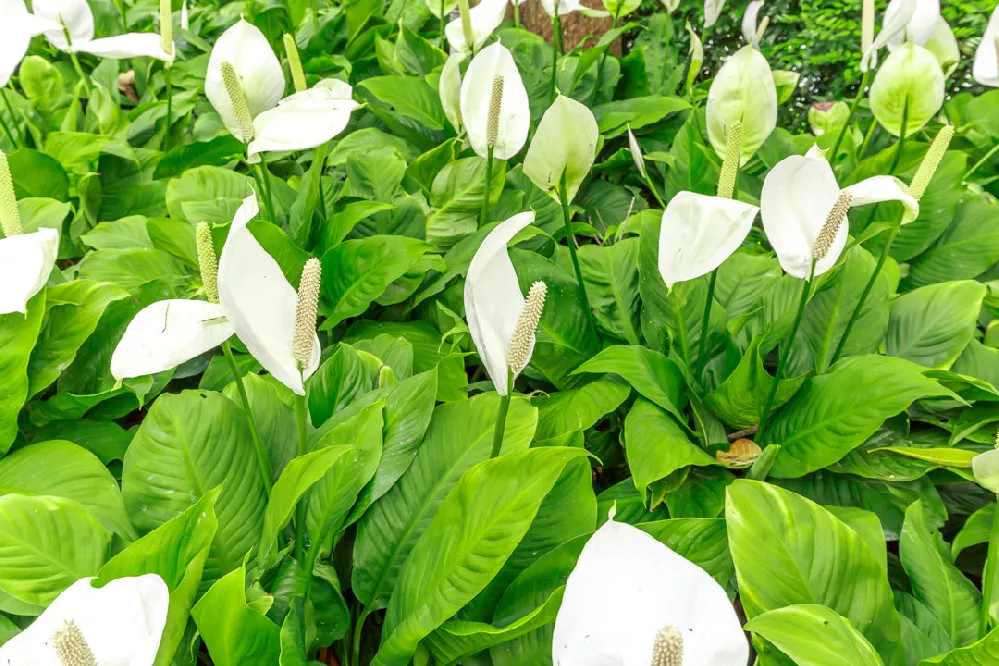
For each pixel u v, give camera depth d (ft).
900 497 3.77
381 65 6.64
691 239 3.22
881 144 5.89
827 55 11.34
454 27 4.92
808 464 3.65
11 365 3.52
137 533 3.36
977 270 4.65
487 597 3.32
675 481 3.75
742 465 3.76
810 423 3.70
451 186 4.78
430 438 3.56
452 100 4.86
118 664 2.60
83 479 3.48
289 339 3.01
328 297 4.40
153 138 5.81
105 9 6.92
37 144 5.22
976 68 4.52
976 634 3.27
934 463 3.75
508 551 3.03
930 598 3.36
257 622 2.92
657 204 6.49
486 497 3.10
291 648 2.90
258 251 2.93
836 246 3.34
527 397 3.67
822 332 4.17
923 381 3.49
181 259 4.45
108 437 3.85
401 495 3.49
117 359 2.96
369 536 3.45
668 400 3.78
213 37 7.54
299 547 3.38
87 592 2.63
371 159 4.96
